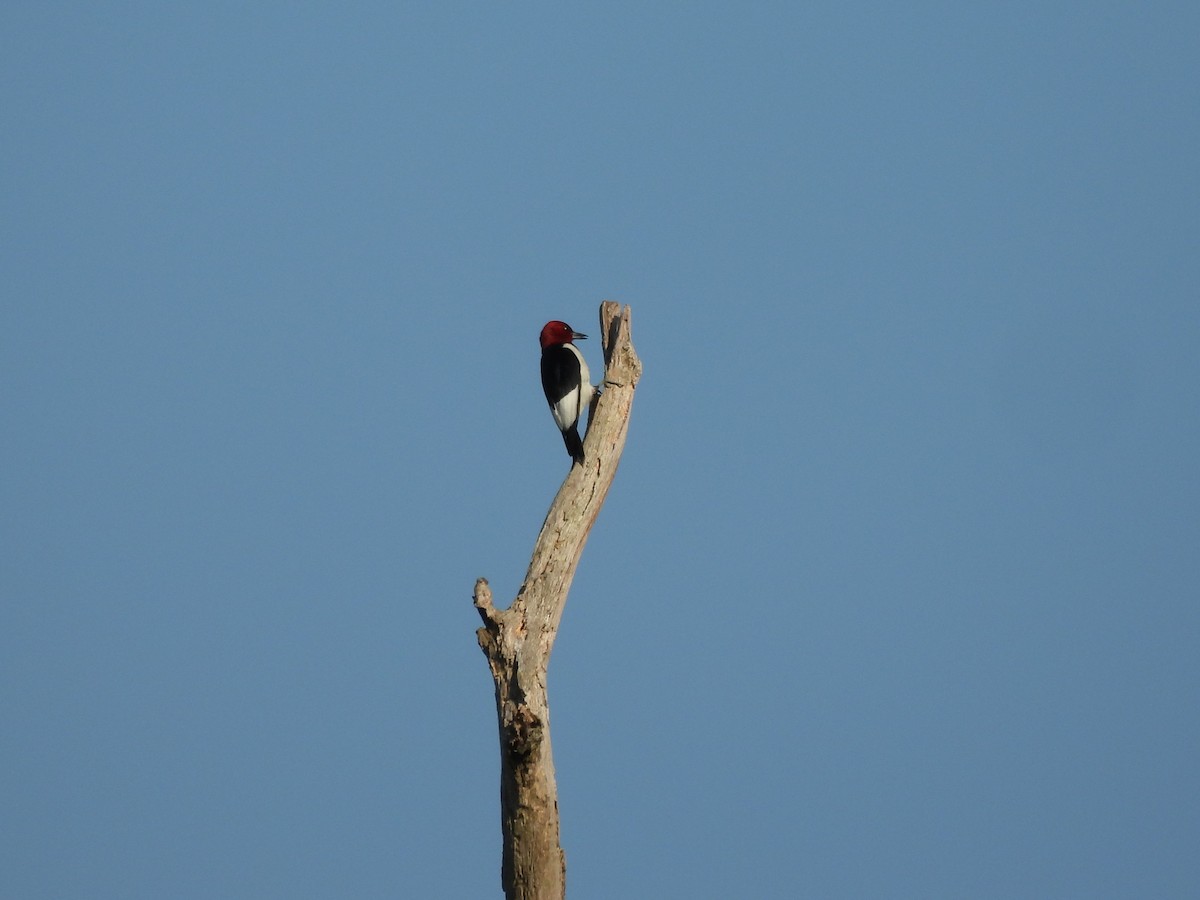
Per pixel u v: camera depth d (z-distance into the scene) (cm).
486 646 1348
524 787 1316
